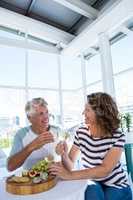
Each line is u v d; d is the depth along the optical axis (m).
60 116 4.50
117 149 1.27
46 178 1.12
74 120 4.69
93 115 1.37
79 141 1.43
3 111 4.04
